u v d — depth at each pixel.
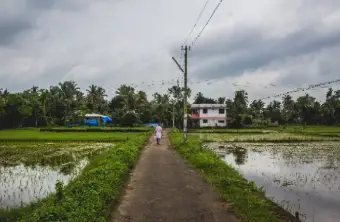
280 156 24.45
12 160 21.36
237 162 20.94
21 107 70.44
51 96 81.75
